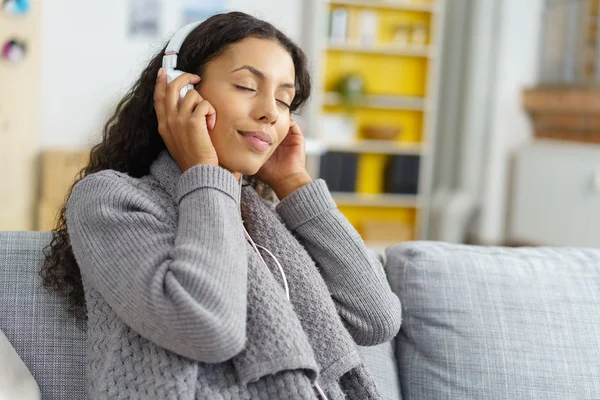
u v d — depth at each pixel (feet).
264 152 4.01
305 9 18.61
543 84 19.06
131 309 3.36
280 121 4.08
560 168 17.56
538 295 4.84
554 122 18.57
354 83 18.58
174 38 4.09
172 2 17.71
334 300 4.32
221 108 3.91
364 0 18.35
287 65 4.02
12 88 15.53
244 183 4.40
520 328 4.71
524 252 5.18
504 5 19.02
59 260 4.08
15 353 3.85
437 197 19.93
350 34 18.53
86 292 3.81
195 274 3.28
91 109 17.31
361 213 19.60
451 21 19.67
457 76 19.67
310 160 18.48
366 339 4.33
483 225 19.57
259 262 3.76
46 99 17.13
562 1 18.43
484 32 19.12
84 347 4.09
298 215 4.41
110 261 3.49
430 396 4.63
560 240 17.47
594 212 16.44
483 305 4.76
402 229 19.27
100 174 3.82
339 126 18.66
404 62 19.48
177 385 3.33
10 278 4.12
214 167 3.70
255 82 3.94
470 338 4.67
